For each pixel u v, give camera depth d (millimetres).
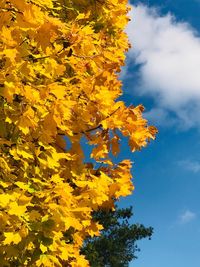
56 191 4449
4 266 4316
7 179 4324
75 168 5320
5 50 3832
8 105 4227
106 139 5383
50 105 4367
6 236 3922
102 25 6652
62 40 4867
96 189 5188
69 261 5555
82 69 5141
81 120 5008
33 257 4336
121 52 6633
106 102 5027
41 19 4094
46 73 4426
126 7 7070
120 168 5695
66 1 6105
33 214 4094
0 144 4387
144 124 5332
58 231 4312
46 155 4652
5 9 4066
